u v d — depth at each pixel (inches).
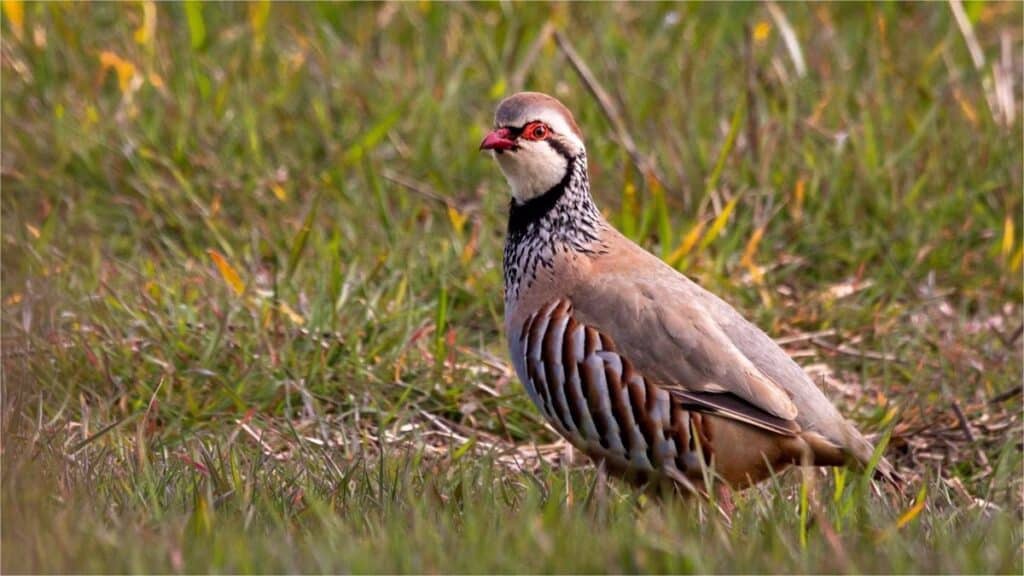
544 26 628.1
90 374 428.8
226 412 422.3
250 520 315.9
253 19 621.9
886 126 574.2
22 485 325.1
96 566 285.6
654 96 594.2
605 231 379.9
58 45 618.8
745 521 325.1
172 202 539.2
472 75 616.7
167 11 658.2
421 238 513.7
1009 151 557.6
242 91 588.1
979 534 318.7
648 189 532.7
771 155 546.9
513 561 287.9
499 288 489.1
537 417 434.0
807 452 348.2
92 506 326.6
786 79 602.2
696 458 348.8
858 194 540.7
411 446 398.6
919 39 650.2
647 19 669.9
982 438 424.2
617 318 354.3
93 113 572.1
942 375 458.3
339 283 464.4
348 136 575.8
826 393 438.9
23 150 556.1
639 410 349.7
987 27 677.9
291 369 437.1
